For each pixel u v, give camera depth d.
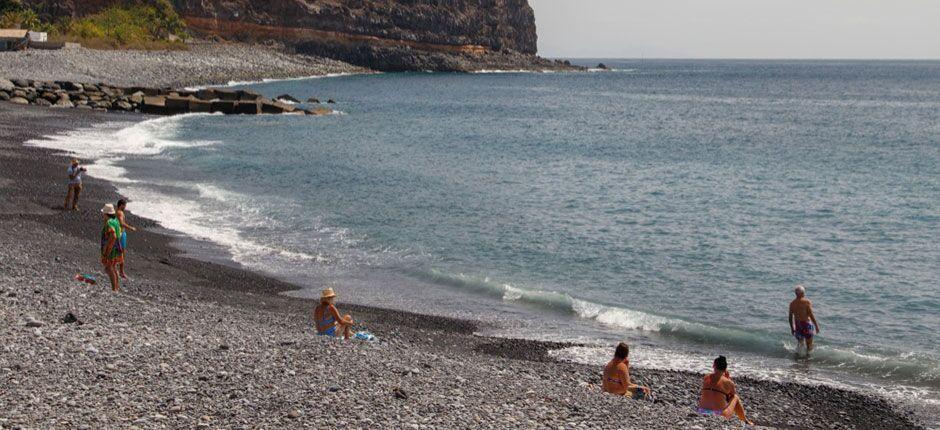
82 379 11.60
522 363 17.19
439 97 131.50
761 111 120.75
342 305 22.12
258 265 26.33
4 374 11.45
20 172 38.44
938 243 32.53
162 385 11.73
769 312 23.16
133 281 21.31
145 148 53.22
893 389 17.31
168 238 28.91
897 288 25.91
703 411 13.80
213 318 17.34
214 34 188.38
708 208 39.72
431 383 13.21
